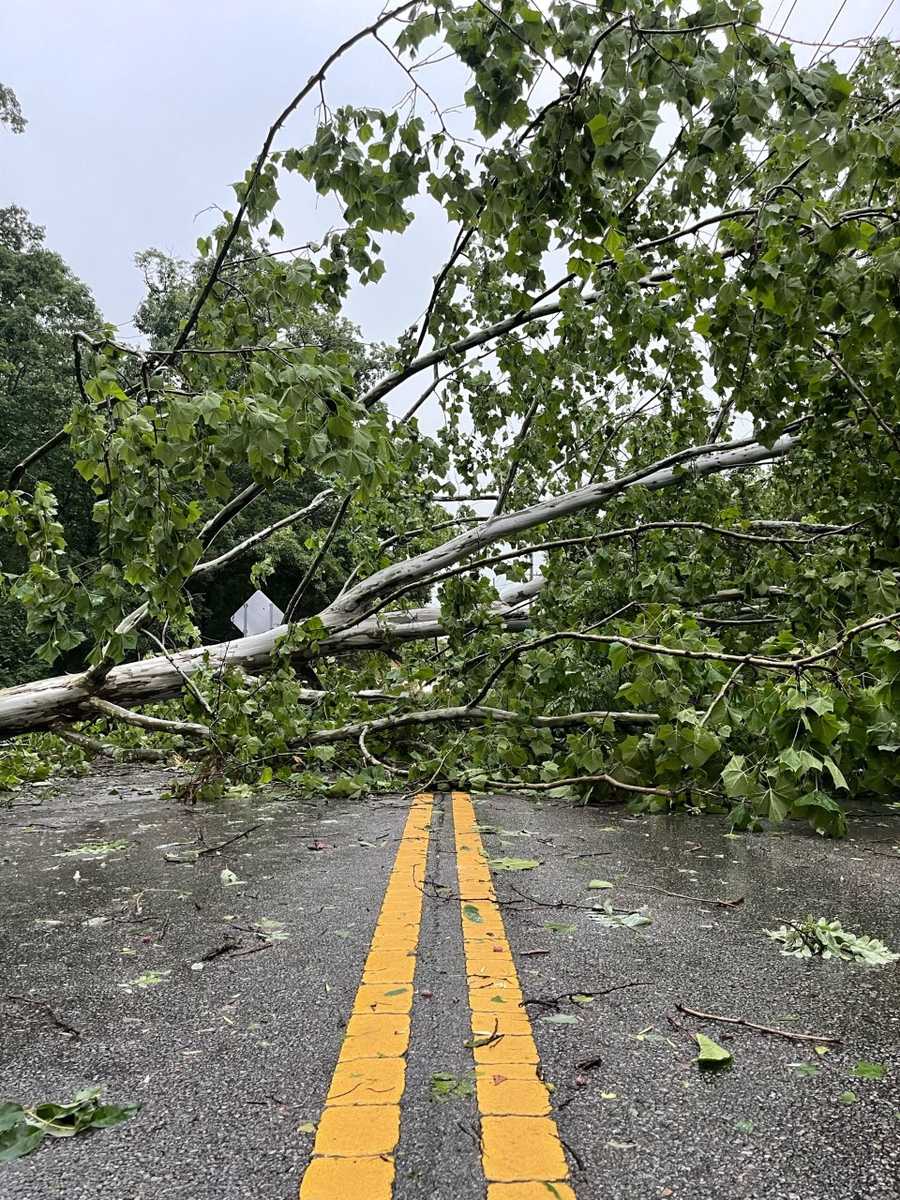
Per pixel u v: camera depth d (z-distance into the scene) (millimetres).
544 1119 1591
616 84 3041
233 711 6352
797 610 5918
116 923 3029
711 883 3553
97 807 6367
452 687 7094
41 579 4289
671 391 7977
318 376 3193
